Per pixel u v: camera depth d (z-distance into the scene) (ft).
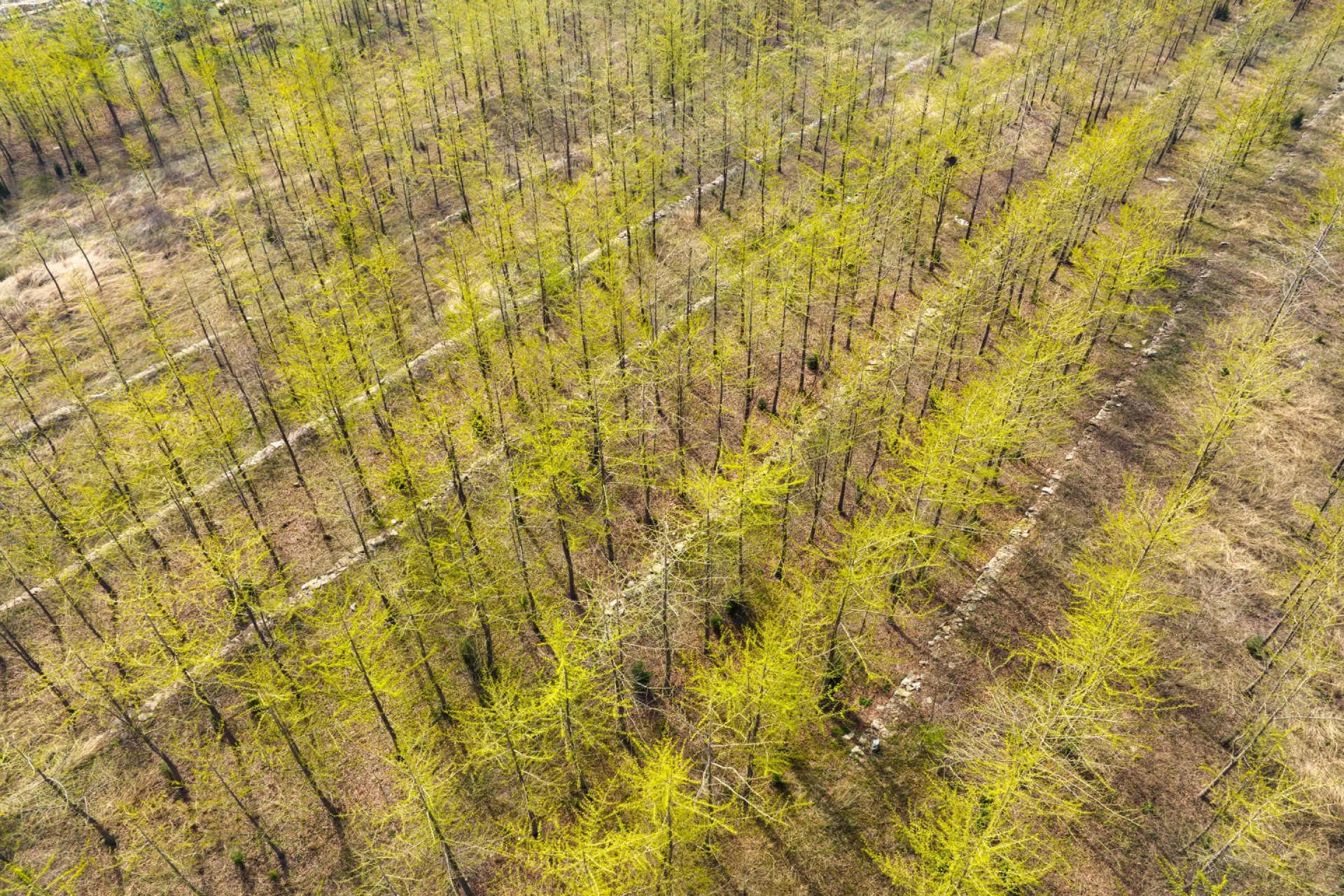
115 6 235.20
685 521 117.19
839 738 93.71
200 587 100.83
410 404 136.77
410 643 103.45
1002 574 109.91
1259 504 115.96
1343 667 92.84
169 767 92.38
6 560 103.24
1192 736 91.61
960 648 101.71
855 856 83.87
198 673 94.02
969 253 134.51
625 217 145.79
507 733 78.64
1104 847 83.10
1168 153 193.77
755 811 87.10
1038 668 98.43
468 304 118.11
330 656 93.35
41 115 207.31
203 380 126.52
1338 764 87.86
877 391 124.88
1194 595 104.68
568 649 82.23
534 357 119.34
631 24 230.27
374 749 95.71
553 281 142.92
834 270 130.00
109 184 205.87
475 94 227.40
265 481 128.26
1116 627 80.18
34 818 90.68
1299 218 169.58
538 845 81.46
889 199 155.43
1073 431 129.08
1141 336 145.07
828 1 247.09
